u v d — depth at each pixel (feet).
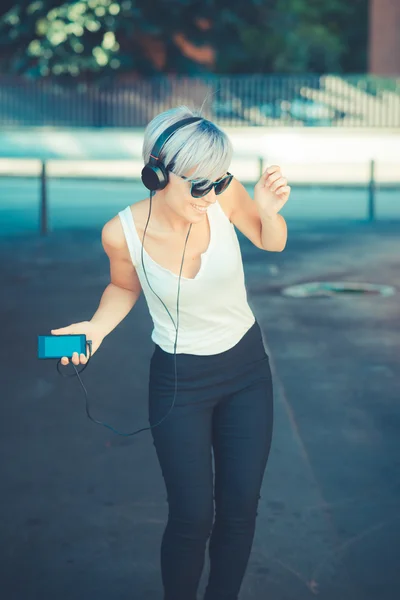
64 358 10.47
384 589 12.78
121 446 18.07
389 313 30.01
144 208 10.68
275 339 26.61
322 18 163.73
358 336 26.99
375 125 102.12
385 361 24.34
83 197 66.69
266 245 11.06
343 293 33.22
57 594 12.62
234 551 10.93
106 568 13.34
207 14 124.26
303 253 42.24
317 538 14.30
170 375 10.82
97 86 106.11
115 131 104.12
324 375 23.02
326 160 93.50
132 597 12.58
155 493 15.92
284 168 85.51
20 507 15.34
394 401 20.95
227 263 10.49
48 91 106.22
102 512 15.17
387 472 16.88
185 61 124.88
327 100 102.94
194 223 10.37
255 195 10.57
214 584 11.07
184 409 10.75
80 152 98.63
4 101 106.42
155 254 10.62
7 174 79.97
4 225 51.47
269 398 11.10
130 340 26.25
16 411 20.16
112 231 10.73
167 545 10.87
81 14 117.39
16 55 122.01
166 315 10.77
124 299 11.34
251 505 10.84
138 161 72.02
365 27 163.32
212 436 11.20
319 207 61.16
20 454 17.65
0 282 34.63
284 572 13.25
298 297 32.50
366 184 72.54
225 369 10.80
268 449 11.01
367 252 42.34
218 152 9.76
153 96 105.91
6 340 26.17
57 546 14.01
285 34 143.43
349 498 15.76
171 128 9.84
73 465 17.13
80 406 20.52
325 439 18.54
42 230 48.01
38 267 37.91
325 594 12.65
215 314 10.66
